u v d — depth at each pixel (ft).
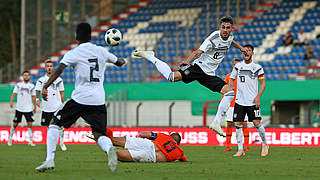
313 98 231.30
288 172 83.46
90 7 328.49
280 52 274.57
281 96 234.79
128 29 318.24
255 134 176.35
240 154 123.95
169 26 313.94
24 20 311.68
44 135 197.57
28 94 174.29
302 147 163.84
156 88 252.83
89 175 75.66
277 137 174.50
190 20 314.76
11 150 146.10
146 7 336.70
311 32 286.25
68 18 320.29
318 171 85.56
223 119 233.35
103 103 78.69
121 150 96.73
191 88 247.29
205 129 182.09
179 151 100.27
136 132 194.90
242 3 317.63
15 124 174.60
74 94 77.97
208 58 99.19
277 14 304.09
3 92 271.49
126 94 257.14
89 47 78.64
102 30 322.55
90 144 184.14
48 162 79.00
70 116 78.07
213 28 271.69
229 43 99.35
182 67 100.63
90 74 77.71
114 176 74.49
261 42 283.59
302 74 252.83
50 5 316.40
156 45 294.87
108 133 92.48
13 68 299.79
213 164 97.35
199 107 244.42
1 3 567.18
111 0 335.67
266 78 256.93
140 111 255.70
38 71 298.76
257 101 120.98
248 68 122.72
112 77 275.39
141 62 278.67
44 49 311.27
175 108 249.96
